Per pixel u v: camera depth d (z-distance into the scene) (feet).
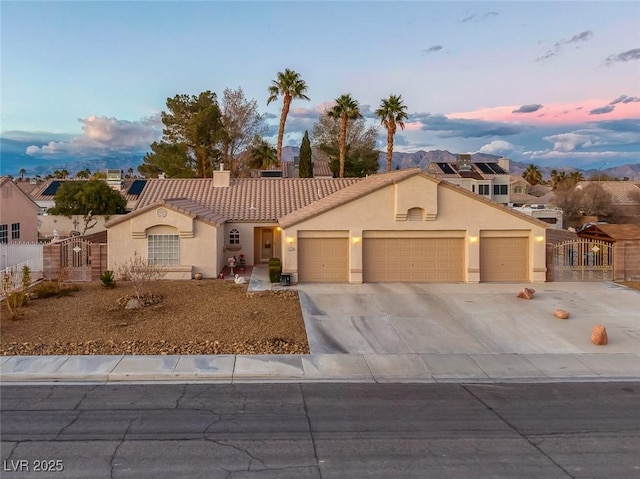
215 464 25.40
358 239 77.20
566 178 307.58
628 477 24.45
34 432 28.99
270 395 35.45
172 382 38.06
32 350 44.06
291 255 77.10
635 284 76.74
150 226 79.61
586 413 32.71
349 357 44.11
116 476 24.11
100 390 36.14
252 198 106.93
